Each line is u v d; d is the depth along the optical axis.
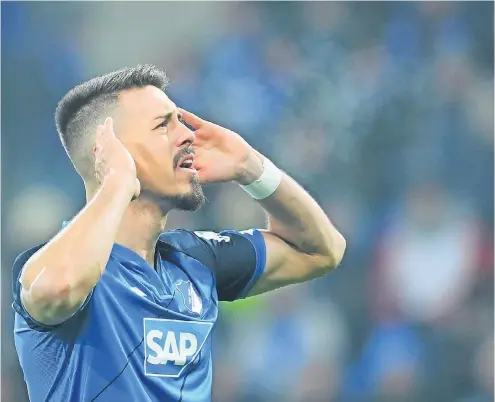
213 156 13.87
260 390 32.31
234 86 40.09
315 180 38.50
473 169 38.09
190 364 12.27
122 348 11.59
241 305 32.72
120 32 40.16
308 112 39.56
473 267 35.06
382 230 36.34
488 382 33.25
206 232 14.14
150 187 12.26
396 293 34.56
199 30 40.69
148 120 12.33
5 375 30.89
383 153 38.59
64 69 39.44
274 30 40.72
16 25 39.34
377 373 33.12
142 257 12.38
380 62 40.16
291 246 14.52
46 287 10.43
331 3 41.38
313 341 32.97
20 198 36.88
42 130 38.25
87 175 12.48
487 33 40.47
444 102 39.50
